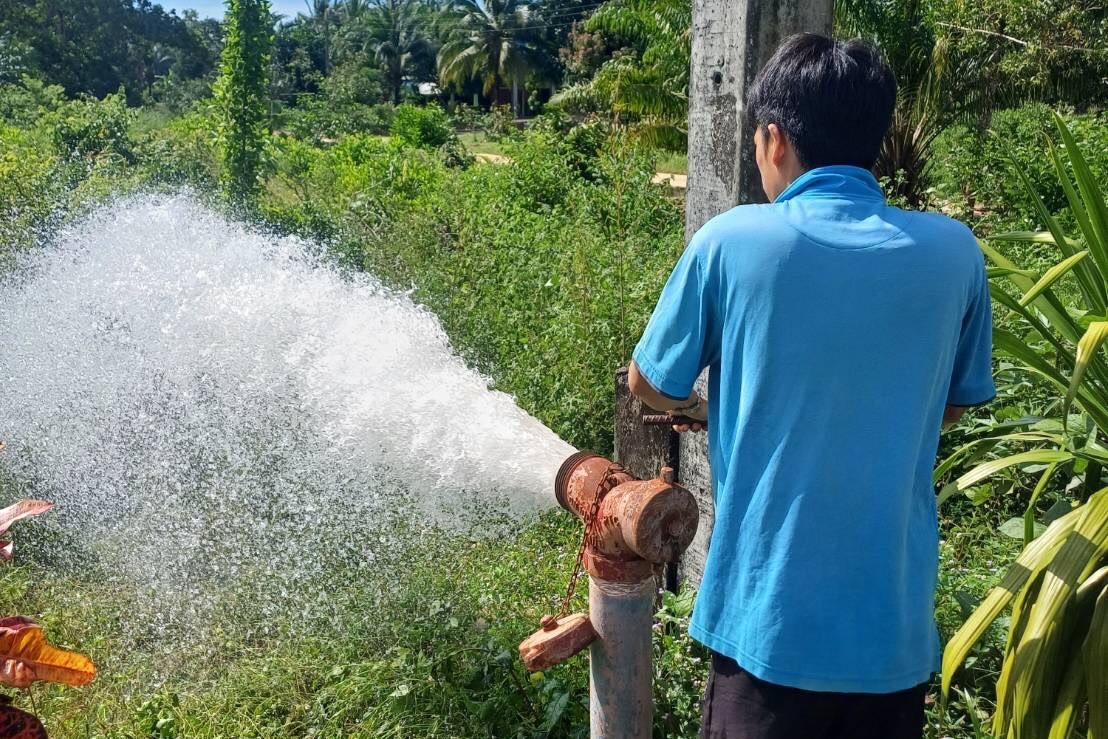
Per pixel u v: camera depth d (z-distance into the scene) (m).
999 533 3.88
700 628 1.75
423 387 2.51
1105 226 2.71
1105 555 2.28
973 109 13.89
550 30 51.91
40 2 54.06
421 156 14.08
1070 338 2.77
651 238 8.31
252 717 2.92
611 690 1.96
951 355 1.71
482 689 2.86
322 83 38.94
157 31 62.09
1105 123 13.70
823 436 1.62
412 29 60.50
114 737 2.82
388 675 2.94
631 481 1.89
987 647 2.94
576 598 3.41
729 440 1.74
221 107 9.16
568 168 12.15
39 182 7.63
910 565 1.69
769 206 1.72
